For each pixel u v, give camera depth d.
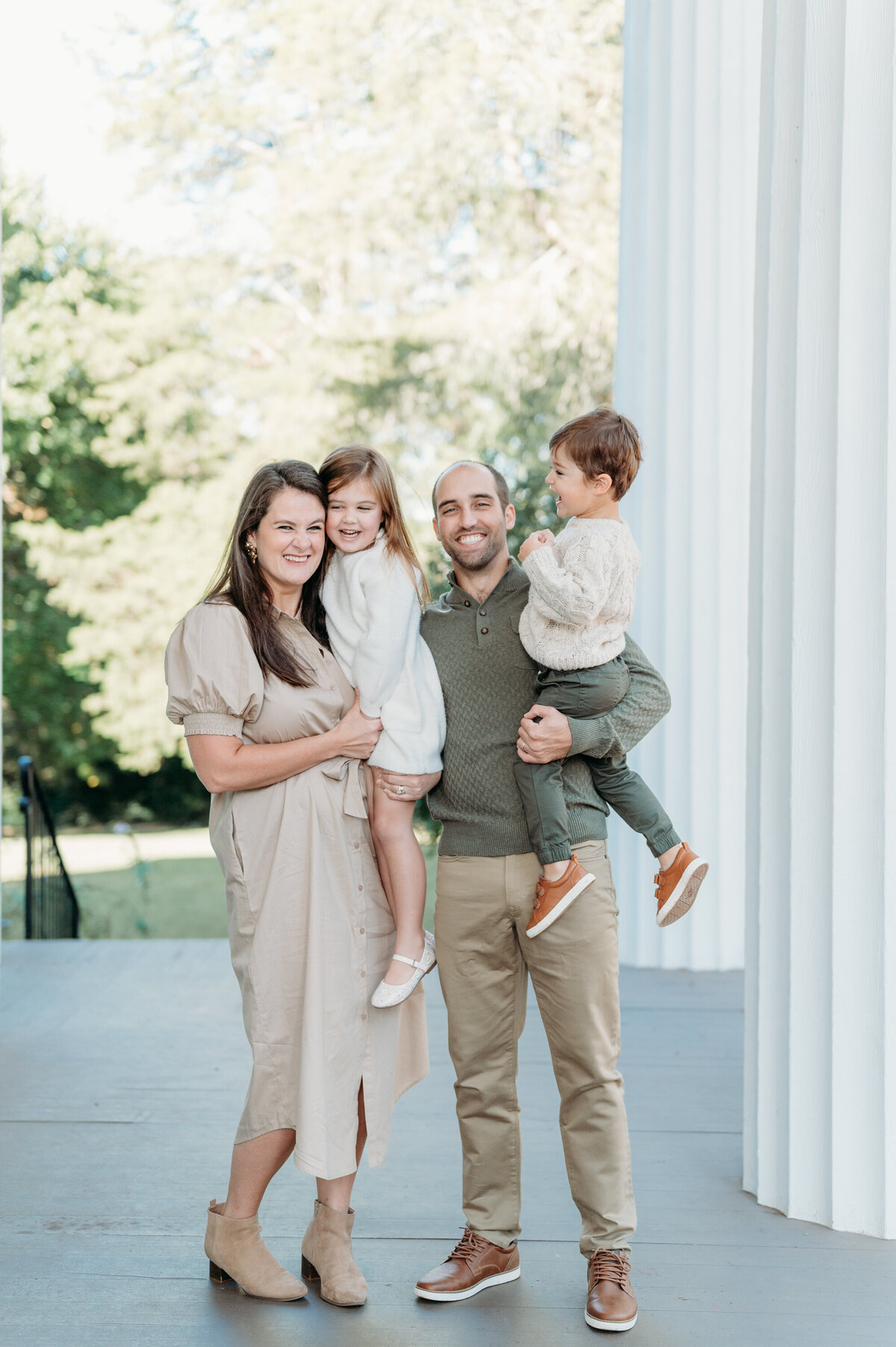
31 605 13.33
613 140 13.16
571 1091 2.57
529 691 2.60
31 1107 3.81
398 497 2.69
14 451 13.09
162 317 13.24
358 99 13.27
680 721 5.67
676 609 5.68
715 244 5.67
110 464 13.21
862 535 2.97
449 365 13.09
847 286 2.97
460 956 2.61
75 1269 2.75
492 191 13.20
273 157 13.47
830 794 3.00
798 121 3.08
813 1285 2.72
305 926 2.55
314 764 2.56
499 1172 2.68
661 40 5.70
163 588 13.30
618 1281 2.53
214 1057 4.33
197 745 2.54
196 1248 2.86
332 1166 2.52
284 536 2.56
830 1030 3.00
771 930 3.15
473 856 2.59
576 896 2.47
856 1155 2.99
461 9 13.11
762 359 3.21
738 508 5.69
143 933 11.46
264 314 13.30
